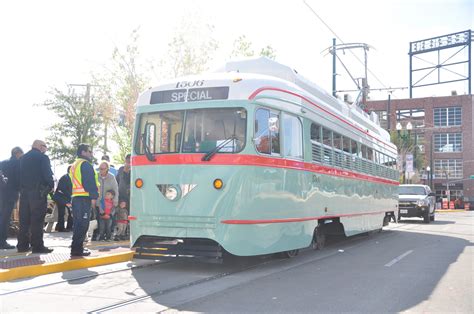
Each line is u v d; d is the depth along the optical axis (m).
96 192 9.24
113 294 6.73
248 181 8.27
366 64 27.89
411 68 72.31
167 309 5.97
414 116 69.62
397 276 8.43
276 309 6.03
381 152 17.30
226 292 6.95
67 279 7.69
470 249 12.66
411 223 25.23
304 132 10.20
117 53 20.94
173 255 8.31
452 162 67.81
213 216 8.12
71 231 14.09
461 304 6.45
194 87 8.76
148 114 9.00
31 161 9.37
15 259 8.63
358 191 14.07
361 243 14.27
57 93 25.47
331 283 7.72
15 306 6.00
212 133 8.44
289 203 9.35
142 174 8.70
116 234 11.91
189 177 8.30
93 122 25.45
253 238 8.33
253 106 8.52
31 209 9.38
